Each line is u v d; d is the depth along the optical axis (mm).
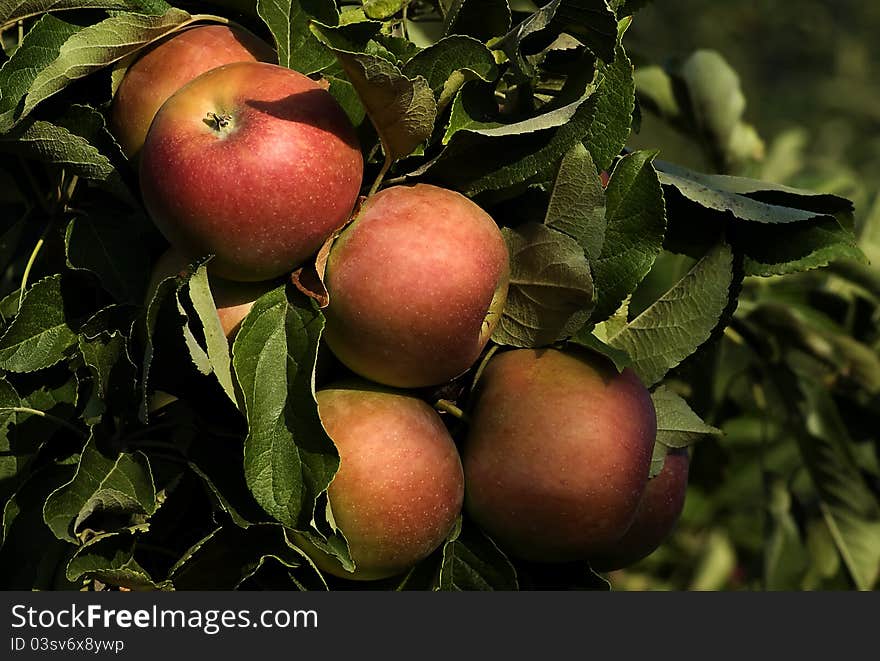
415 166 3318
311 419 2977
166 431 3273
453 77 3244
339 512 3121
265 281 3160
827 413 5750
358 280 3084
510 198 3387
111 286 3318
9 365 3238
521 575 3594
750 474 6520
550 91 3543
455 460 3312
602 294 3471
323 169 2990
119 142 3281
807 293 5961
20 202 3662
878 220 6562
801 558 6090
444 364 3195
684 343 3738
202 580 3221
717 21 16234
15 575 3365
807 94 16312
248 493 3137
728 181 4082
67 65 3096
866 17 17516
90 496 3021
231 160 2918
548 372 3400
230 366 3061
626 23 3484
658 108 5945
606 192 3484
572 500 3301
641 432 3402
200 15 3322
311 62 3250
